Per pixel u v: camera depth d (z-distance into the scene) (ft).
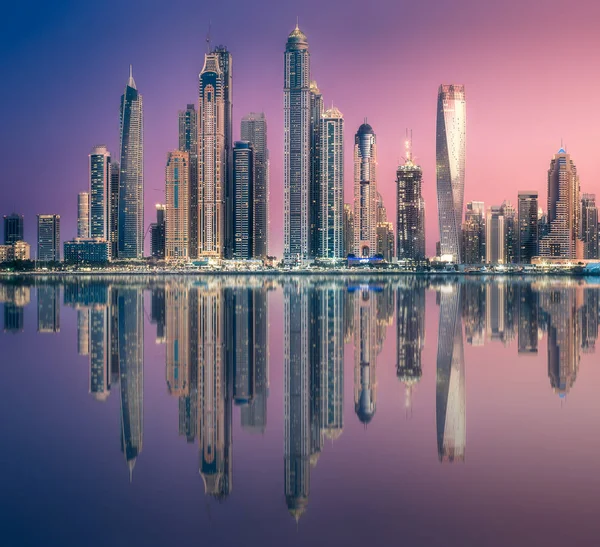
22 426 96.32
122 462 79.56
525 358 167.53
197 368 151.23
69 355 173.27
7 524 61.26
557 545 57.00
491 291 625.00
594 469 76.13
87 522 61.93
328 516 63.41
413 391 123.85
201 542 58.03
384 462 79.56
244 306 378.32
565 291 628.69
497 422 98.94
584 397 117.08
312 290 636.07
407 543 57.62
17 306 385.91
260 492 69.97
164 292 585.63
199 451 84.43
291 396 119.55
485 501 66.85
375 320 282.77
